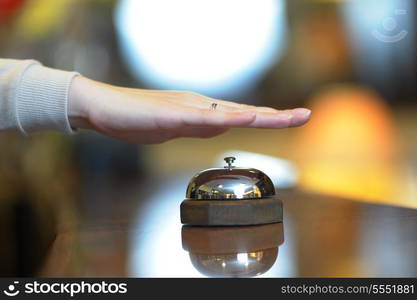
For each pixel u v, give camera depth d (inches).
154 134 44.1
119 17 164.1
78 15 123.3
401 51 209.0
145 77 218.1
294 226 34.9
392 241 29.5
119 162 118.8
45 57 112.3
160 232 35.1
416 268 23.8
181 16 219.3
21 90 44.4
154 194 72.4
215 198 35.5
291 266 25.0
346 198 51.9
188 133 44.3
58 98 44.1
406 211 40.3
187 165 128.3
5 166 89.1
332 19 220.1
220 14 225.9
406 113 206.7
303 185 69.7
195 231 34.4
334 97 215.5
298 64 231.0
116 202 64.9
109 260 27.8
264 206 35.6
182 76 228.4
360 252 27.1
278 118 37.7
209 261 26.7
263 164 104.5
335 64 224.2
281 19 227.0
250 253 27.9
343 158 129.0
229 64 233.1
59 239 34.6
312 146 157.4
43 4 108.4
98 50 135.8
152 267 26.0
